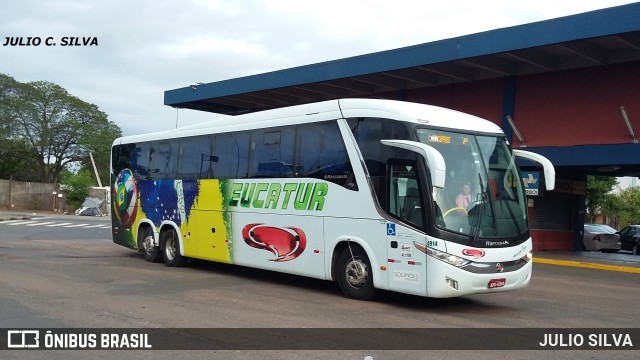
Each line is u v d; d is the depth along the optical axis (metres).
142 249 16.03
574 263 19.02
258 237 12.20
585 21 17.20
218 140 13.59
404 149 9.52
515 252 9.55
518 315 9.48
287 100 29.72
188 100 29.94
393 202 9.63
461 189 9.39
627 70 18.89
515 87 21.56
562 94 20.38
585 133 19.73
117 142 17.33
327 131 10.92
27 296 9.83
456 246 9.01
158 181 15.45
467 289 9.02
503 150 10.16
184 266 14.89
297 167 11.45
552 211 23.95
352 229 10.25
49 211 56.31
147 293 10.52
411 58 21.34
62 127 62.72
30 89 61.03
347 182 10.41
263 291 11.18
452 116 10.04
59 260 15.41
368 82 24.70
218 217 13.34
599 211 53.19
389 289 9.63
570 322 8.99
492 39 19.23
